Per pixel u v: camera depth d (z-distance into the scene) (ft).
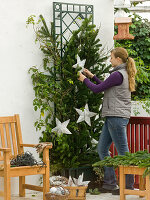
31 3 16.11
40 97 15.87
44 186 14.07
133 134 17.33
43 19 15.89
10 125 15.43
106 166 14.47
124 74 14.76
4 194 12.90
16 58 15.79
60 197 13.19
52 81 15.97
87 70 15.99
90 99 16.47
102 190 15.94
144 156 13.50
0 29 15.48
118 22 17.83
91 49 16.26
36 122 15.58
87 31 16.56
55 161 15.96
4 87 15.53
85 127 16.15
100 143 15.56
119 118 14.69
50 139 16.06
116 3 19.74
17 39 15.81
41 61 16.29
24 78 15.93
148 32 24.86
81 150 16.56
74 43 16.31
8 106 15.61
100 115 16.78
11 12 15.70
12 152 15.76
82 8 17.39
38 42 16.22
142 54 25.20
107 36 17.98
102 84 14.75
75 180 14.92
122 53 15.07
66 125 15.74
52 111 16.11
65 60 16.24
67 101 16.14
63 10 16.90
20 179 15.37
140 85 24.71
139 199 14.99
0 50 15.48
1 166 13.21
